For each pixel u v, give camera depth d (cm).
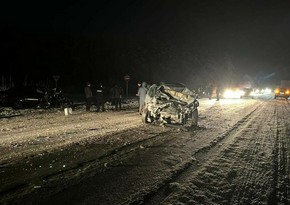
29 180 530
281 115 1916
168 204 451
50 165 620
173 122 1292
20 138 919
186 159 696
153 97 1273
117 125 1230
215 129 1184
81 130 1085
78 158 679
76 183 521
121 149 778
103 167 615
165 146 831
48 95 2095
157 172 593
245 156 766
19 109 1931
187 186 526
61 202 443
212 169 635
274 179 599
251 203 477
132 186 514
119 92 1986
